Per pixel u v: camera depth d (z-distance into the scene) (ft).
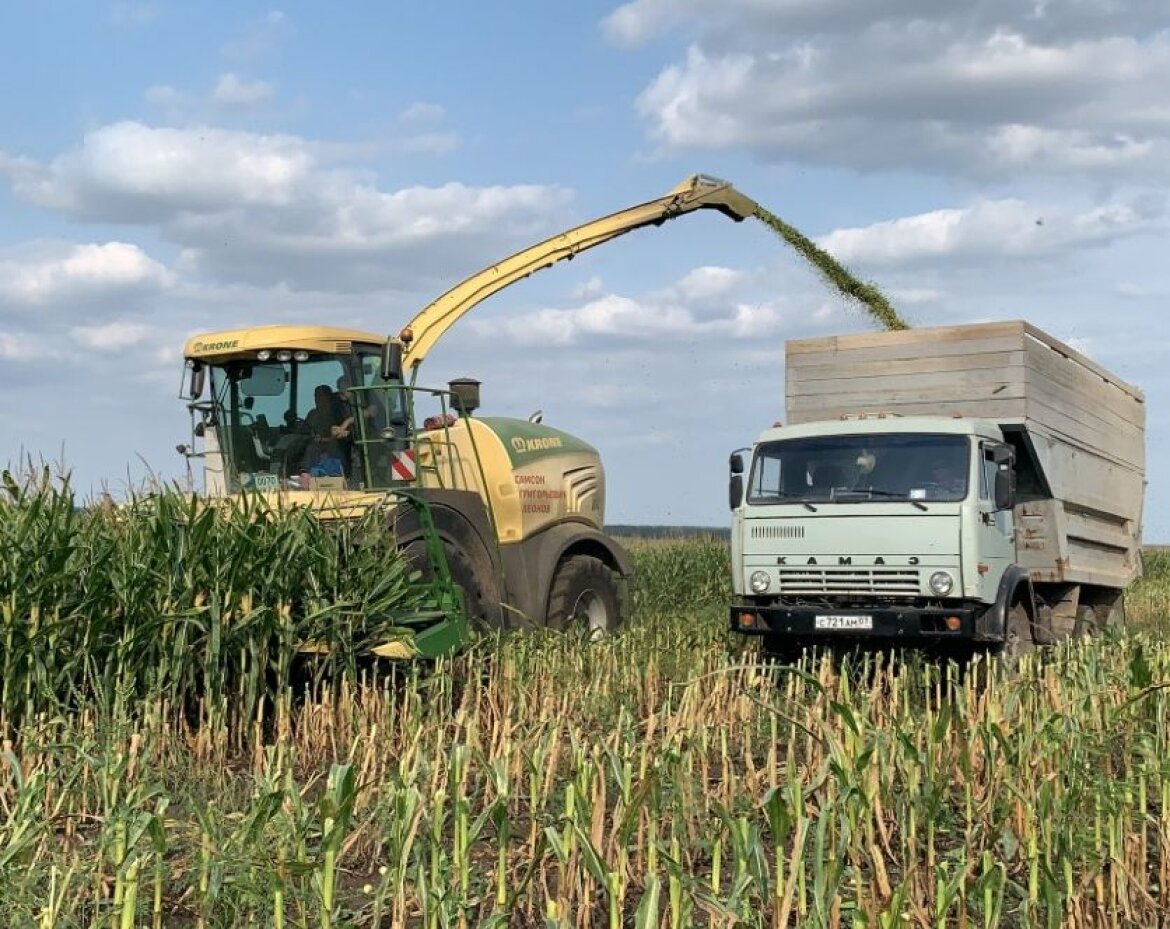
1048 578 40.68
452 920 14.37
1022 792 17.99
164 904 16.31
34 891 15.34
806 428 37.63
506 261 43.83
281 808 16.75
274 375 34.86
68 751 20.94
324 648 28.86
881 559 35.35
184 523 26.81
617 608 43.04
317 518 29.73
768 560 37.01
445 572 32.07
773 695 27.68
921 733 21.07
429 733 23.26
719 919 13.93
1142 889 16.76
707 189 48.24
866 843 17.75
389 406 35.27
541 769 18.62
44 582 24.26
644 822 17.90
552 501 40.96
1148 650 28.89
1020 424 38.75
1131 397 50.75
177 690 26.89
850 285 51.24
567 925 13.25
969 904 16.56
